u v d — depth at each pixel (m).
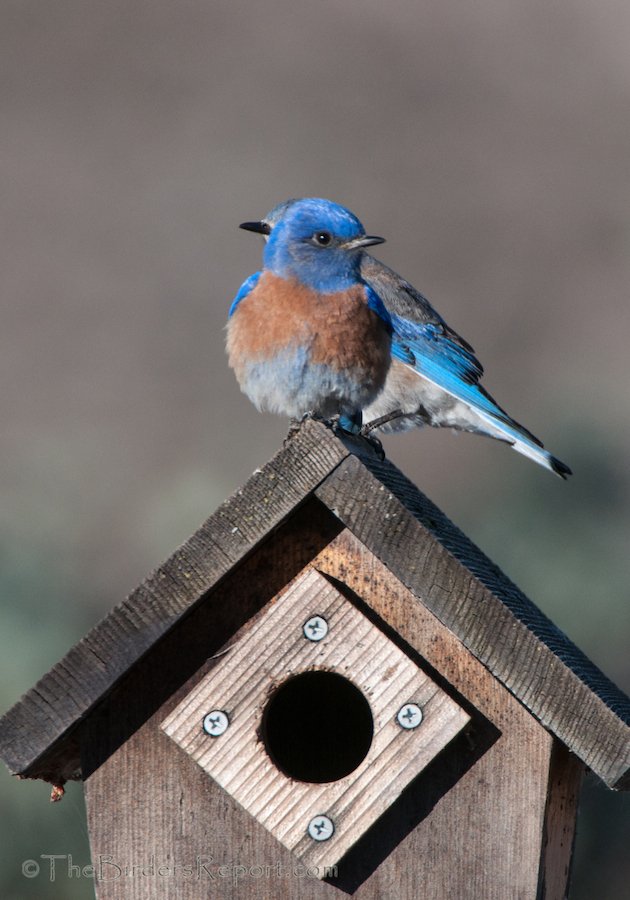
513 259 25.23
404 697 6.63
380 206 26.22
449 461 18.86
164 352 22.64
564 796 7.16
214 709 6.71
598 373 22.22
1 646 11.66
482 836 6.64
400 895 6.69
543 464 12.06
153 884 6.78
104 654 6.62
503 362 22.70
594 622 13.16
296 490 6.63
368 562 6.80
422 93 28.81
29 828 10.23
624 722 6.40
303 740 7.51
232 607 6.84
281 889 6.75
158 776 6.81
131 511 17.25
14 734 6.63
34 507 16.80
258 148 27.30
